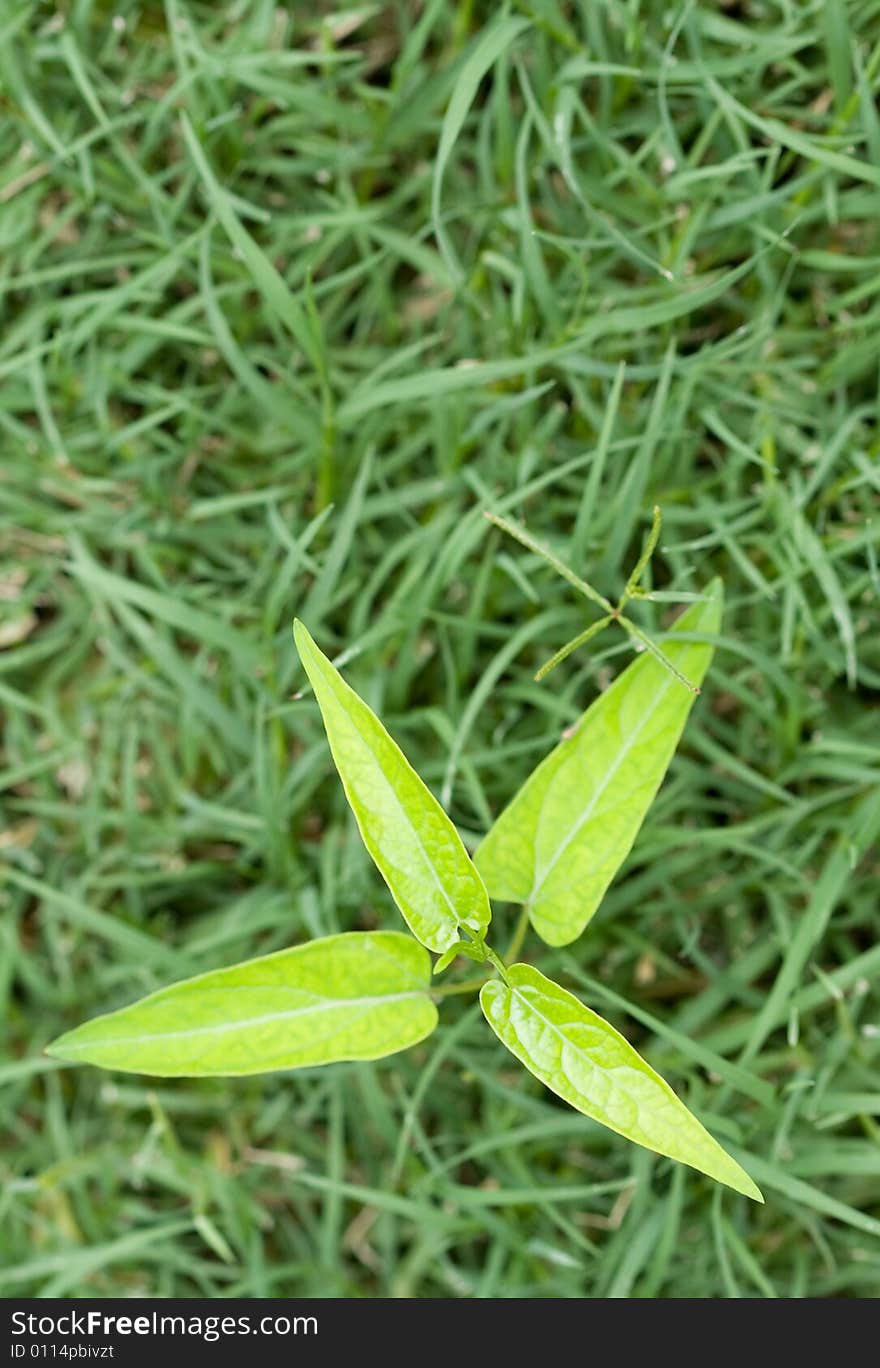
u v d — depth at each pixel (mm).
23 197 335
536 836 273
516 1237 324
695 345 330
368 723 252
